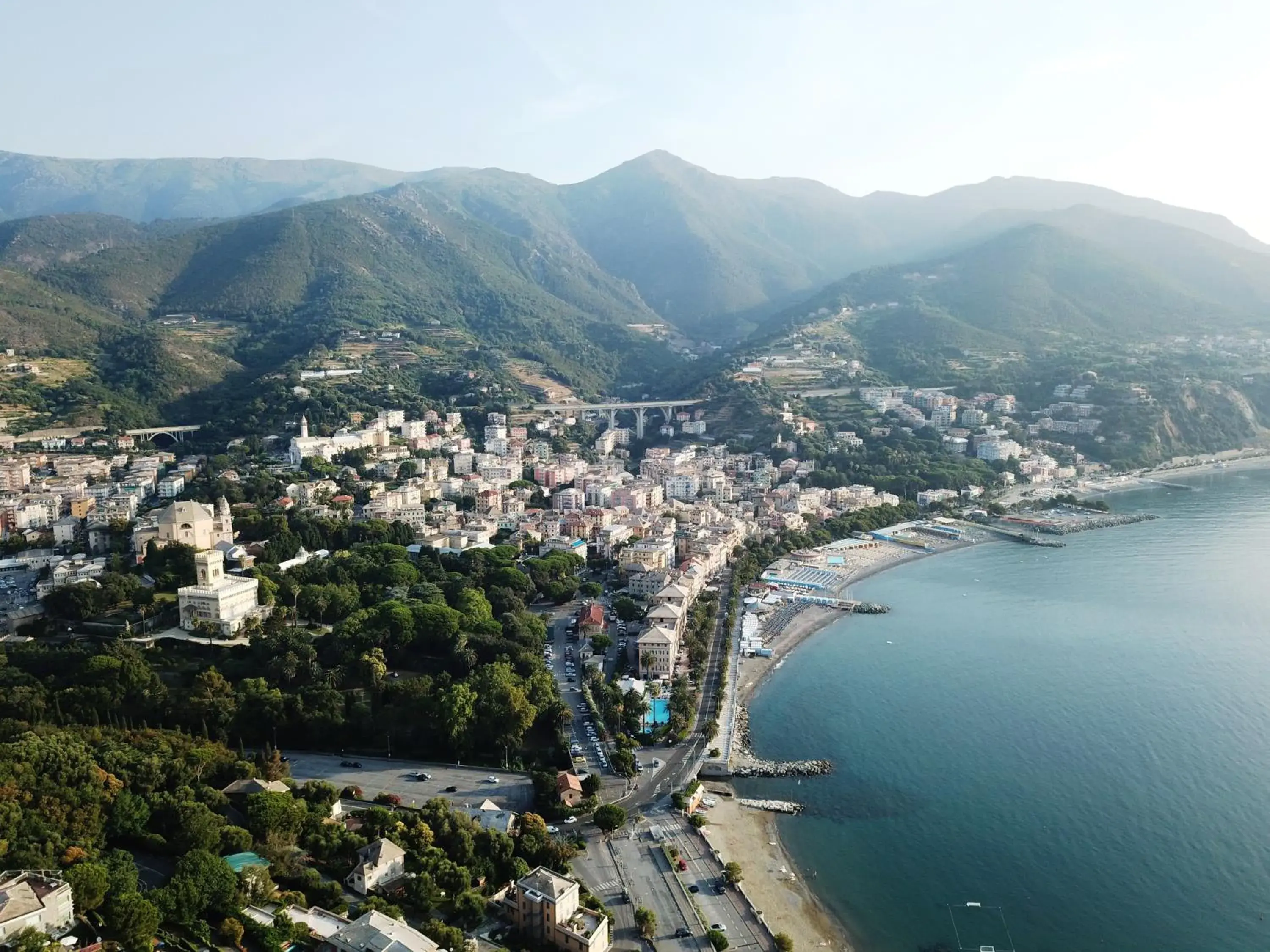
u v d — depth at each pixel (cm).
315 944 17538
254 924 17725
